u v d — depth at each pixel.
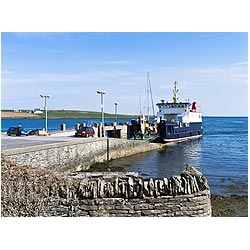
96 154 39.78
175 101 73.12
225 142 67.69
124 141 48.12
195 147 59.53
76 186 11.15
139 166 39.09
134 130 61.94
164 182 11.12
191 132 73.69
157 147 58.28
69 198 10.96
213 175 30.91
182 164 40.22
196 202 11.09
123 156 47.44
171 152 53.09
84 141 36.25
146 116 82.00
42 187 11.04
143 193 10.97
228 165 38.47
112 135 56.81
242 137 79.38
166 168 37.44
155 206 10.93
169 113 71.94
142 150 53.31
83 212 10.90
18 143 31.17
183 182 11.13
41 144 29.69
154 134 64.06
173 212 10.96
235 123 165.00
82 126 51.06
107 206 10.92
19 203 10.75
